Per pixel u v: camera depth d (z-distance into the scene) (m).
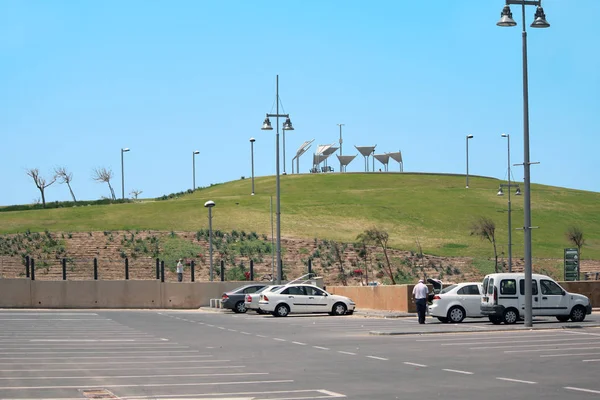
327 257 71.00
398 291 40.31
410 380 15.51
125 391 14.31
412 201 101.06
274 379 15.84
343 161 133.62
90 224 81.12
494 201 104.12
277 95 45.22
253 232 78.81
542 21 28.38
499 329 27.67
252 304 42.00
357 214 92.62
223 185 126.94
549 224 93.50
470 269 70.31
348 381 15.47
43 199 121.75
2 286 49.38
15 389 14.52
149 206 93.44
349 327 30.73
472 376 16.02
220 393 14.04
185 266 67.12
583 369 17.05
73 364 18.56
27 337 26.59
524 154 29.09
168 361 19.20
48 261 66.25
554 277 68.50
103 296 51.50
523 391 13.95
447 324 31.64
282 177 126.06
